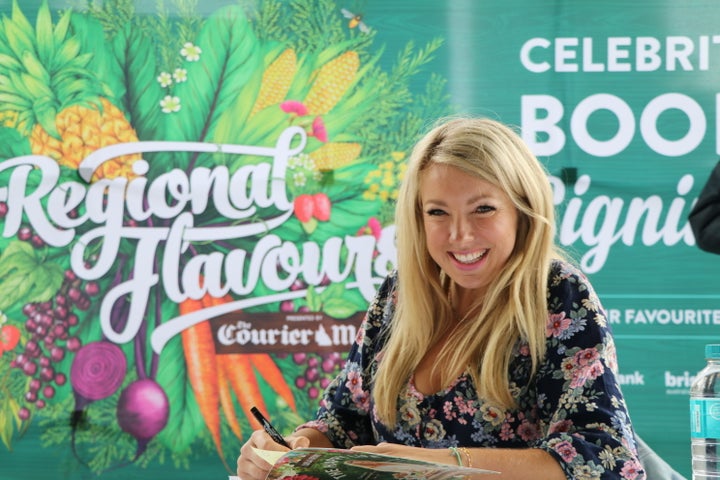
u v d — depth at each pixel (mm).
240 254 3939
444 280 1799
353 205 3941
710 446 1815
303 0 3945
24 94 3951
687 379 3826
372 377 1857
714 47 3863
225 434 3883
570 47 3900
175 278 3934
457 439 1674
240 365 3910
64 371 3900
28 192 3939
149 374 3906
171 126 3951
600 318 1626
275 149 3953
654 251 3869
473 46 3914
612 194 3885
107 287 3928
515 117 3906
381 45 3934
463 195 1641
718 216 3732
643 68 3887
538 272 1654
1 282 3922
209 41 3949
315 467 1439
